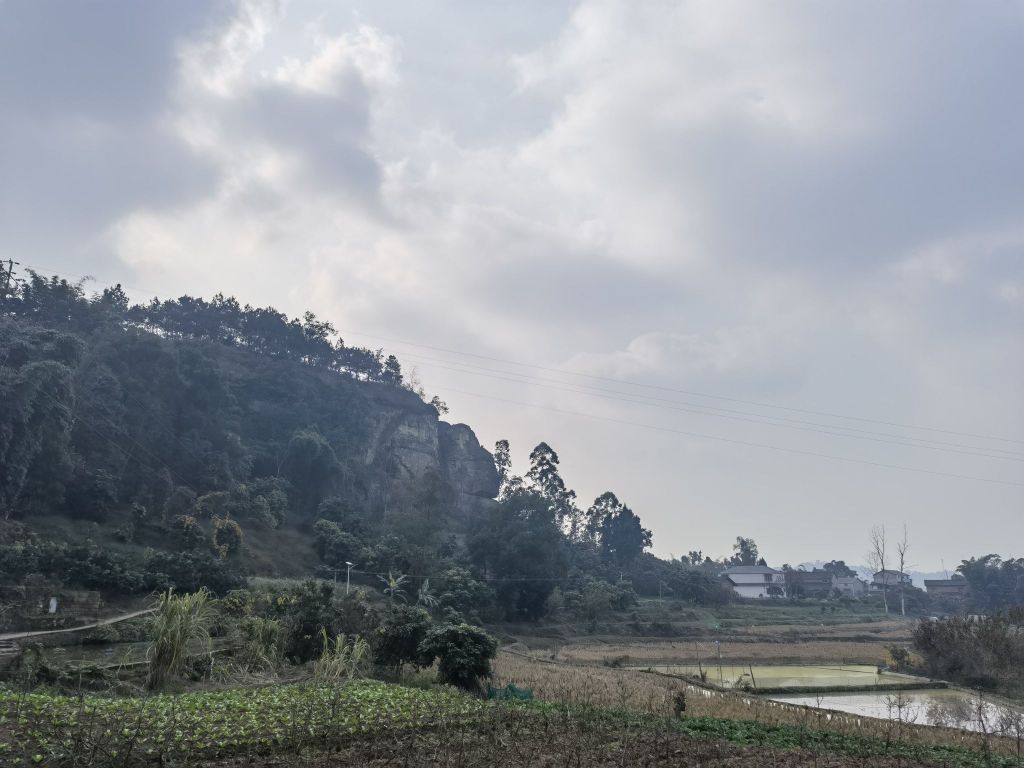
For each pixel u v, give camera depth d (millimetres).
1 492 57531
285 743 14219
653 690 33156
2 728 12969
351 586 71188
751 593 127812
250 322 125875
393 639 31266
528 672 40500
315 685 23094
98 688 21812
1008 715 29891
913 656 55156
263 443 100188
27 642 34906
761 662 56875
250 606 43000
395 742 15031
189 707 16719
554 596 87750
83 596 44906
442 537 94938
